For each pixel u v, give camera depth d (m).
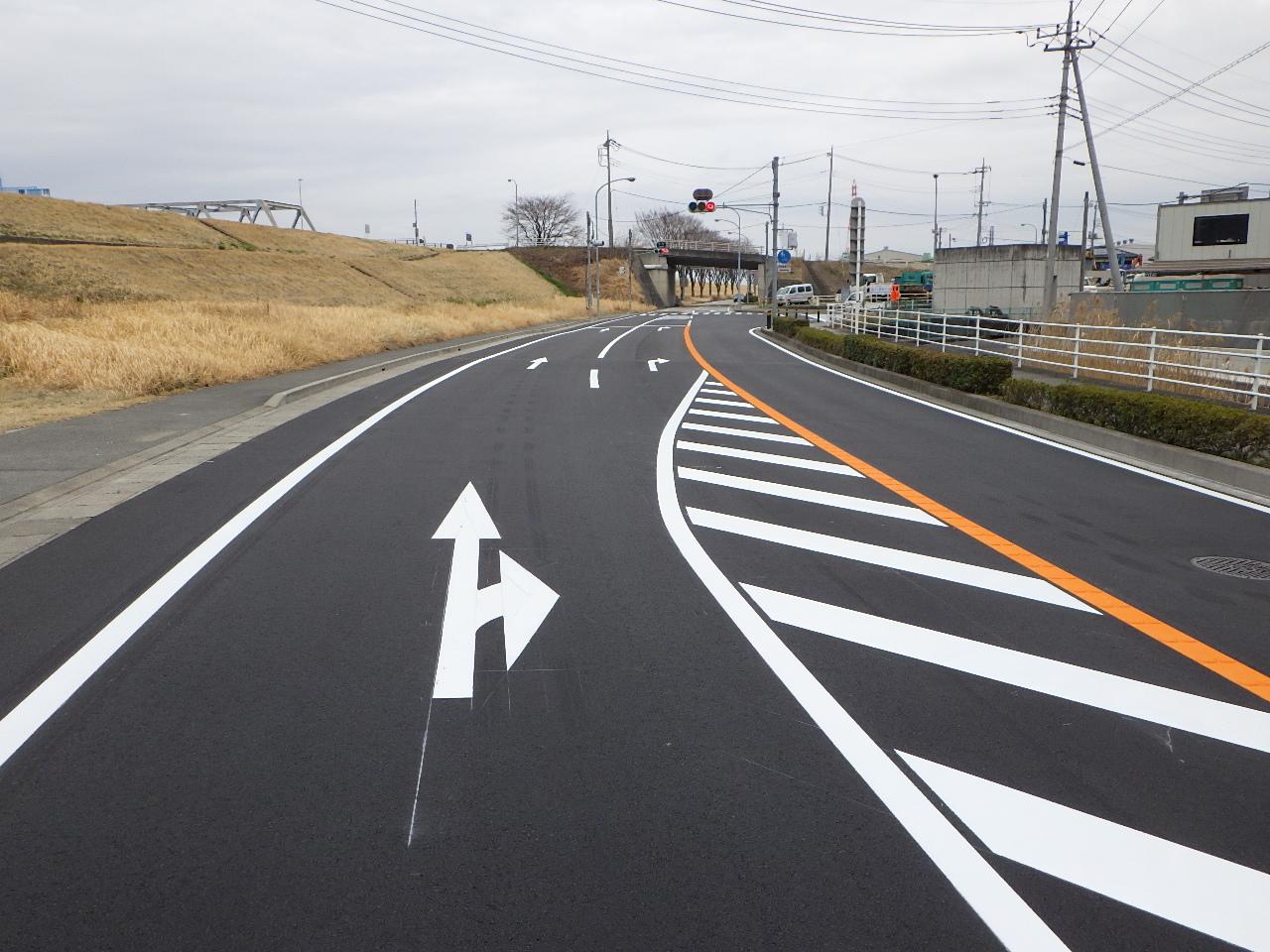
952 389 17.75
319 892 3.16
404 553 7.14
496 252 113.44
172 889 3.17
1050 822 3.64
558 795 3.79
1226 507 9.18
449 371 22.58
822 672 5.06
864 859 3.38
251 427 13.29
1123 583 6.68
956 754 4.18
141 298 47.28
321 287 66.75
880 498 9.37
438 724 4.41
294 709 4.54
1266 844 3.51
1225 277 40.62
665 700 4.70
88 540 7.41
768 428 14.02
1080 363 20.78
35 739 4.22
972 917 3.07
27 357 18.03
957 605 6.18
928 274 68.81
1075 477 10.62
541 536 7.71
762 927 3.00
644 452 11.70
